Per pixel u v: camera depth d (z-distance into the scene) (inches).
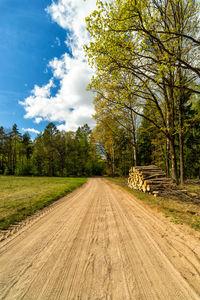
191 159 733.3
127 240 123.3
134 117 684.7
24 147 1887.3
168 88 390.9
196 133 634.2
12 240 130.4
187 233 129.5
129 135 769.6
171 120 409.4
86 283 76.6
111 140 898.1
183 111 540.4
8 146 1744.6
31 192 375.2
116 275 81.8
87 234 138.5
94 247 114.3
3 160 1788.9
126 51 248.4
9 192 376.8
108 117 653.9
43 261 97.9
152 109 452.8
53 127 1943.9
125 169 1108.5
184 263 90.4
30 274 85.3
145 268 86.8
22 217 192.1
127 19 209.2
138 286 73.0
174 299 64.6
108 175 1460.4
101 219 178.7
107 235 134.6
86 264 93.0
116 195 344.8
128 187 480.7
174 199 258.2
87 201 290.7
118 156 1068.5
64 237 133.8
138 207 222.4
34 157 1678.2
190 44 330.0
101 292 70.0
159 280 76.7
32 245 120.6
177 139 639.1
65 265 92.8
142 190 365.1
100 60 261.0
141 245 114.1
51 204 271.9
